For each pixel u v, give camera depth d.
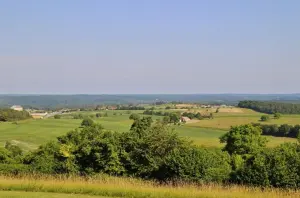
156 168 28.48
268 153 25.86
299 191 22.44
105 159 29.86
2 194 22.16
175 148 28.88
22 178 27.05
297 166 24.52
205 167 26.39
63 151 30.70
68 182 24.56
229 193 21.14
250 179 25.17
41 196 21.58
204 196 20.59
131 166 29.52
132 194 21.66
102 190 22.31
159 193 21.31
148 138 29.59
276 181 24.53
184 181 25.75
